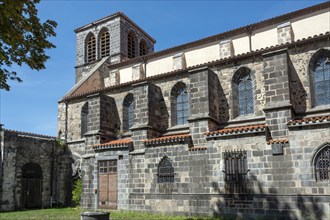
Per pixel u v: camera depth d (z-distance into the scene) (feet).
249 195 70.13
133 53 152.66
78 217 77.92
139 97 93.09
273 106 72.69
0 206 94.99
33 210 98.32
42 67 49.90
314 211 63.41
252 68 84.33
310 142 66.03
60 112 119.03
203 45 108.06
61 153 113.80
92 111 102.53
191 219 71.97
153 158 85.61
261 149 70.59
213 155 76.13
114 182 91.86
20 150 103.81
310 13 92.07
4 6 40.24
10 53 46.96
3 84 48.93
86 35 152.25
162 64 115.75
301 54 78.43
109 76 128.88
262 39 97.81
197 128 81.61
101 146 95.20
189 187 78.43
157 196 83.10
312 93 76.43
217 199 73.82
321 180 64.13
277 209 66.74
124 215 80.23
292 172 66.64
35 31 47.24
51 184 111.34
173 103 95.71
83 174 98.99
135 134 90.94
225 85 87.51
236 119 84.23
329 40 75.61
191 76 85.61
